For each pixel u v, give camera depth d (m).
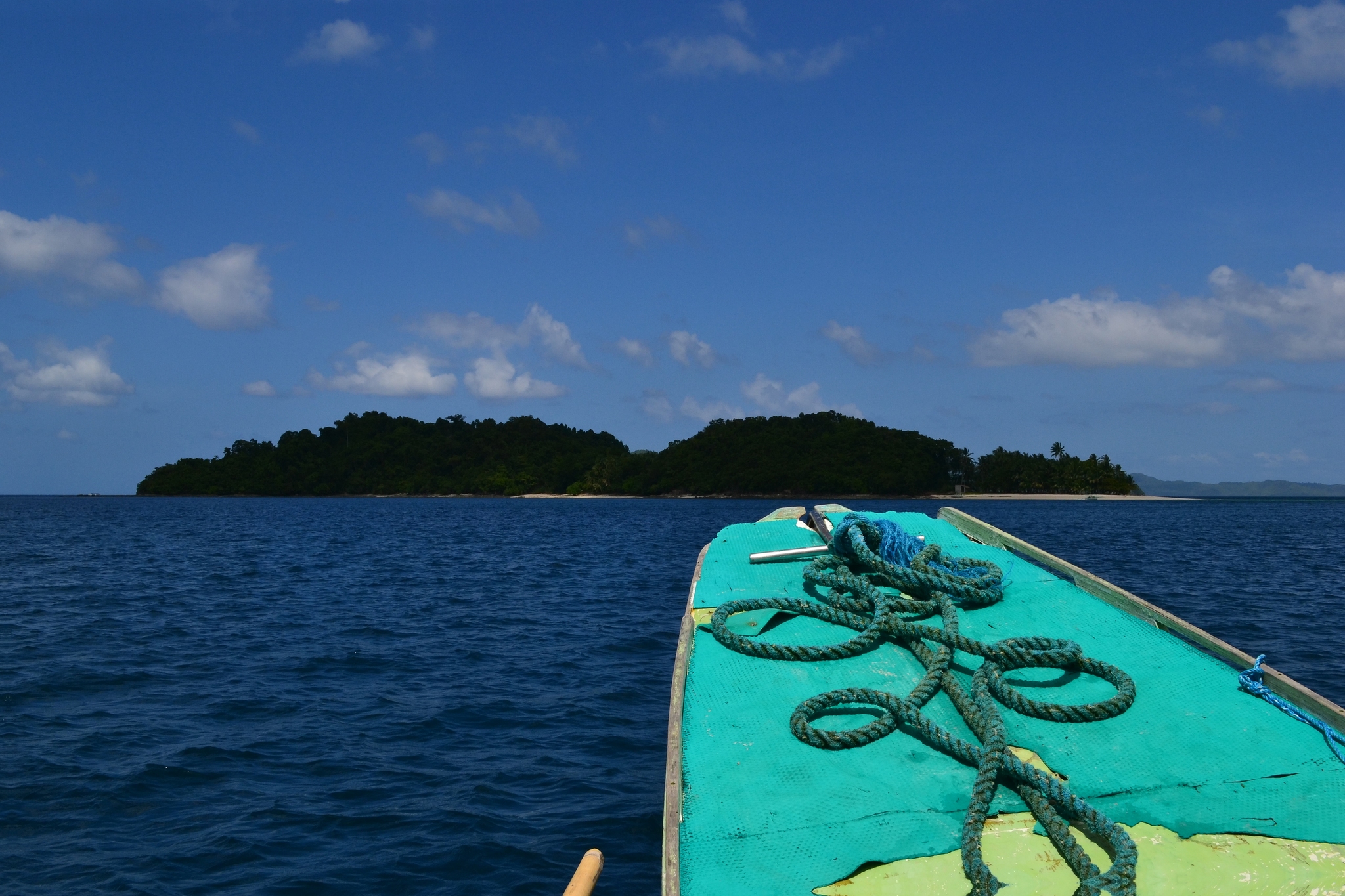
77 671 12.52
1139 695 4.70
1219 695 4.70
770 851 3.66
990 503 144.75
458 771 8.59
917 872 3.55
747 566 6.55
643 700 11.15
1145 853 3.67
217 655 13.68
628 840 7.09
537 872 6.55
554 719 10.33
